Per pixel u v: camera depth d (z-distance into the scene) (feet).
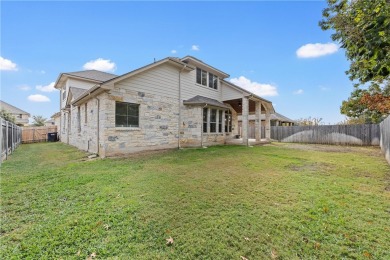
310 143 54.29
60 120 64.44
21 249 7.00
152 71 32.19
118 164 21.75
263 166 20.57
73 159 26.08
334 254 6.75
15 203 11.03
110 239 7.57
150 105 31.89
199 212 9.79
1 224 8.70
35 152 33.88
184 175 16.80
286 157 26.76
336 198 11.57
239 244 7.29
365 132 46.52
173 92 35.96
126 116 28.89
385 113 43.60
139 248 7.07
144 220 9.02
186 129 38.09
